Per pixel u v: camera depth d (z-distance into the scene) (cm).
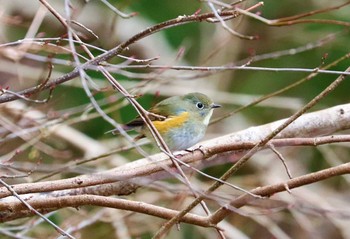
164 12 1703
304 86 1641
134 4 1689
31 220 1138
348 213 1120
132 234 1344
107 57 748
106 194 873
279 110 1638
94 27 1614
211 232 1451
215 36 1627
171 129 1086
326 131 976
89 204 765
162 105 1113
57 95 1430
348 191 1582
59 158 1277
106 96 1316
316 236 1428
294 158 1568
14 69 1385
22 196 840
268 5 1673
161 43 1716
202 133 1122
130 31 1666
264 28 1653
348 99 1611
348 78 1603
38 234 1236
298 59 1652
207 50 1633
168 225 738
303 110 728
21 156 1249
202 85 1612
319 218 1480
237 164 730
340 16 1638
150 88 1273
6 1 1530
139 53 1683
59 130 1387
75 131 1419
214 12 709
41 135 1146
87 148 1398
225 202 758
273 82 1650
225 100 1556
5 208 786
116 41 1599
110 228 1366
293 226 1551
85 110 1167
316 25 1653
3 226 1168
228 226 1336
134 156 1395
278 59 1661
